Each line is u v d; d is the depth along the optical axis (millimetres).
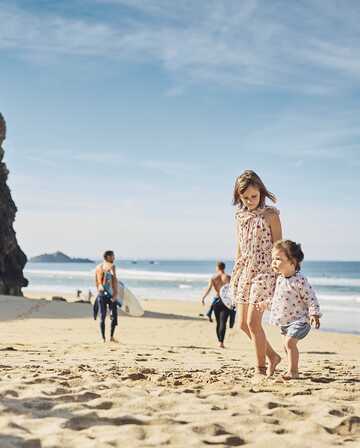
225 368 7289
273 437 3301
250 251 5891
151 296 43094
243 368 7328
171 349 11055
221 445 3160
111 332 12773
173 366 7453
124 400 4141
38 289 54031
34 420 3484
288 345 5688
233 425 3561
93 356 8578
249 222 5910
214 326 18781
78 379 5188
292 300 5691
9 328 15586
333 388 5098
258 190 5902
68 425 3438
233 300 6062
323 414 3865
